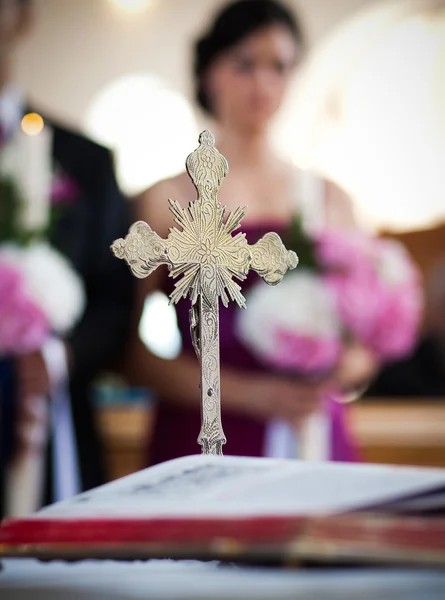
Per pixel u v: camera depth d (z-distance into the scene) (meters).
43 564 0.92
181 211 1.07
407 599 0.67
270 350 2.80
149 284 3.07
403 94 3.93
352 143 3.86
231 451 2.89
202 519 0.69
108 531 0.72
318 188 3.66
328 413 2.95
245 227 3.00
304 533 0.63
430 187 3.88
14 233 2.77
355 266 2.82
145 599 0.71
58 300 2.75
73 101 3.80
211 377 1.06
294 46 3.74
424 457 3.63
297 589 0.71
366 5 3.91
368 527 0.64
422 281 3.76
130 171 3.82
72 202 3.12
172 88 3.80
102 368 3.00
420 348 3.66
